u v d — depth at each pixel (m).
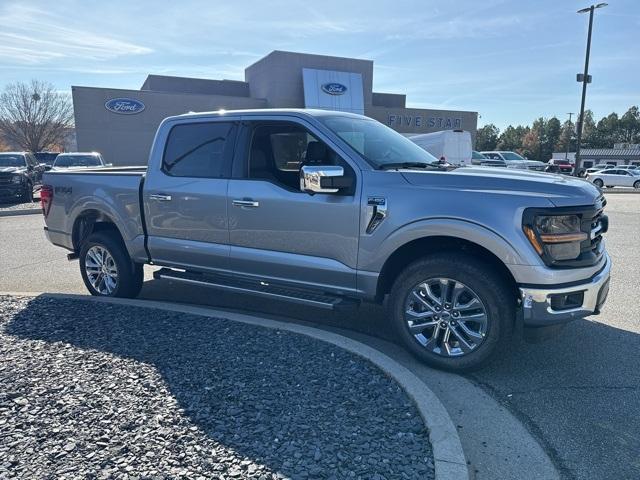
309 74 39.53
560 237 3.64
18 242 10.14
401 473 2.65
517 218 3.65
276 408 3.26
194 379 3.63
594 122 118.69
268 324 4.70
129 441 2.88
